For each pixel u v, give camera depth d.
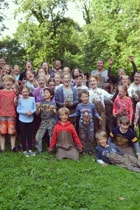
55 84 5.09
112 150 4.23
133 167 4.06
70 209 2.86
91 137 4.56
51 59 20.89
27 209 2.88
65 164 4.02
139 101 5.00
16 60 18.47
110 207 2.94
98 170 3.88
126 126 4.32
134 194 3.22
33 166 3.92
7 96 4.55
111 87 5.68
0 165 3.95
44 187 3.34
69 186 3.32
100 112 4.72
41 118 4.62
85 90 4.65
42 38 20.83
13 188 3.28
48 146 4.79
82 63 16.34
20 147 4.68
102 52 15.22
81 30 20.31
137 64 13.52
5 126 4.55
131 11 14.47
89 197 3.08
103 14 15.74
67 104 4.69
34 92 4.83
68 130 4.39
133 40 14.32
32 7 21.33
